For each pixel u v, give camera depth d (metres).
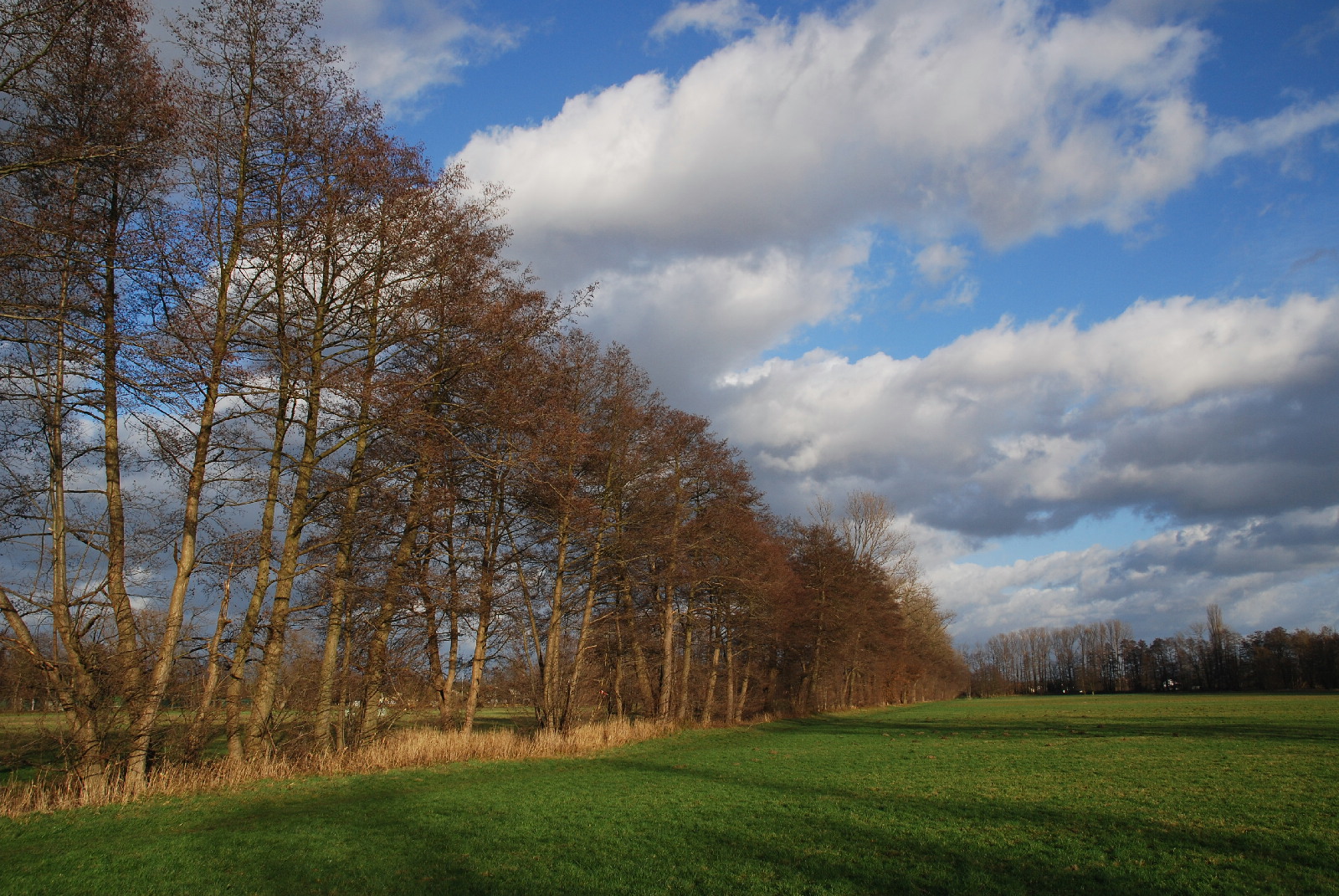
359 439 21.73
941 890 9.33
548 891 9.42
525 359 23.23
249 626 19.09
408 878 9.92
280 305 19.23
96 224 16.61
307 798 15.89
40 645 16.47
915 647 80.56
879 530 64.25
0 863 10.72
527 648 29.69
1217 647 136.62
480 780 19.31
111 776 16.39
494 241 22.33
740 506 38.72
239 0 18.17
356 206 19.34
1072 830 12.38
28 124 15.64
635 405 31.95
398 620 23.66
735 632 44.94
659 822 13.59
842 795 16.70
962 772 20.48
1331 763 20.28
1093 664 168.38
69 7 15.48
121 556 17.77
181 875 10.05
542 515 28.44
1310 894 8.79
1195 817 13.17
